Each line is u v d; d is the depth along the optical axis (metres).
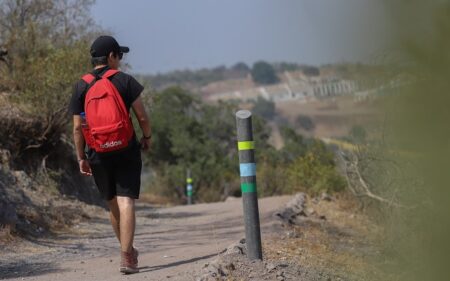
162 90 57.69
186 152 54.16
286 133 45.16
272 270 6.77
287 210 14.45
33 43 18.02
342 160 13.04
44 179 16.62
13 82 17.23
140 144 7.80
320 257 8.73
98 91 7.30
